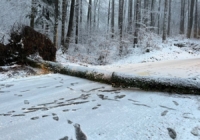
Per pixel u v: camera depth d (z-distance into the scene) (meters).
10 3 13.48
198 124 3.13
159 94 4.77
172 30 35.41
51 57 9.76
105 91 5.18
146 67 9.41
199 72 7.18
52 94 4.93
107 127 3.04
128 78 5.41
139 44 17.66
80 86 5.76
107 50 15.72
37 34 9.09
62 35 15.93
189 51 17.47
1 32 10.99
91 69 6.68
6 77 6.79
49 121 3.27
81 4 22.08
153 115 3.49
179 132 2.89
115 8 36.53
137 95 4.76
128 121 3.25
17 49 8.39
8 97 4.70
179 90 4.75
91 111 3.72
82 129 2.97
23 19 14.27
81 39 22.11
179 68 8.40
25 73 7.50
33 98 4.61
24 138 2.72
